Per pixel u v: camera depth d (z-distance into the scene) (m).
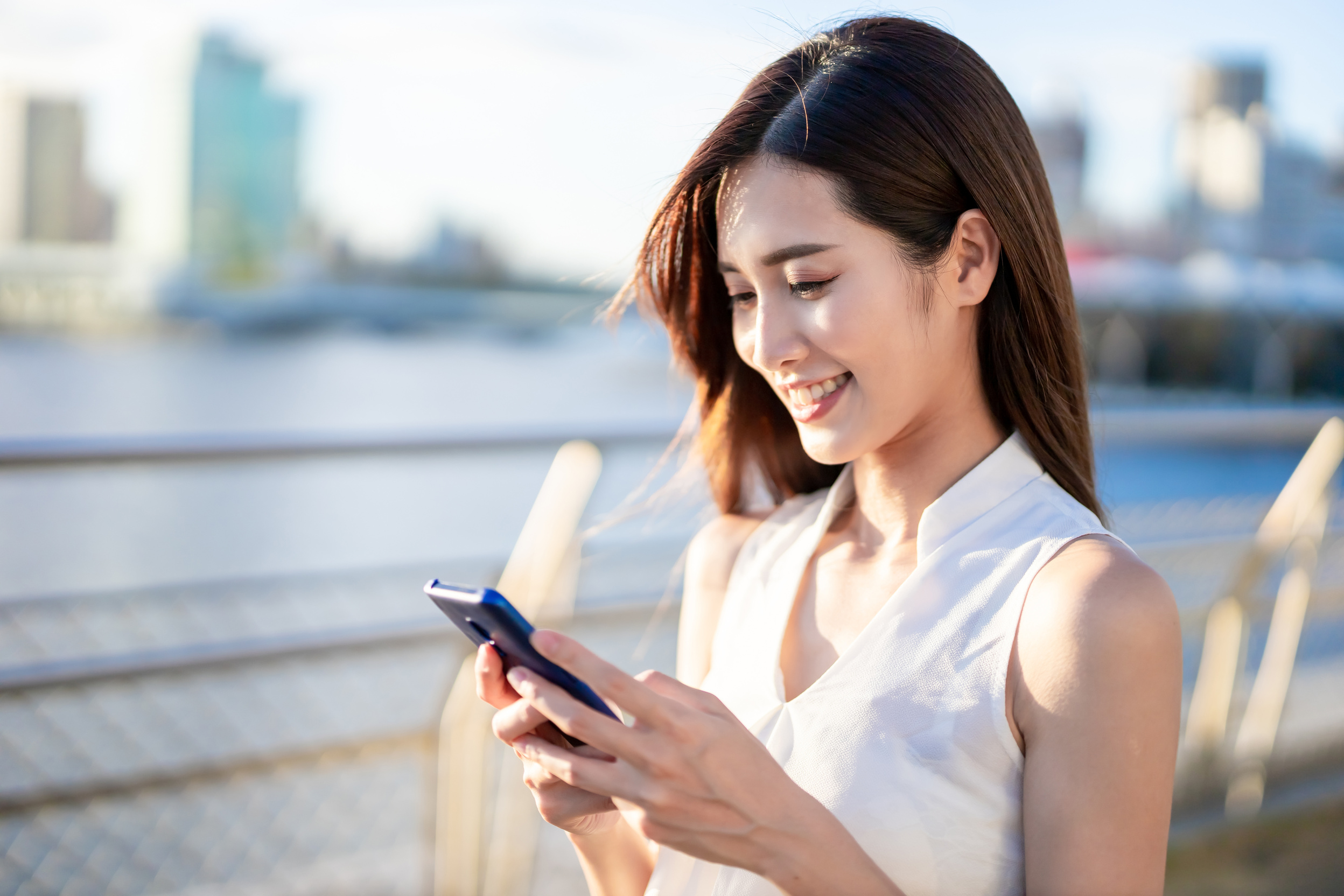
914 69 0.98
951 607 0.96
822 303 0.97
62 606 2.99
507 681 0.92
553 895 2.61
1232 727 3.38
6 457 1.95
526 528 2.34
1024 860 0.90
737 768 0.82
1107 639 0.86
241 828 2.70
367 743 2.26
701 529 1.38
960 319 1.04
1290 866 3.06
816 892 0.83
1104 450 1.77
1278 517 3.29
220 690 2.74
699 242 1.18
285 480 10.45
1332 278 20.88
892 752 0.93
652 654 2.84
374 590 3.50
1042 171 1.04
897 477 1.09
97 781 2.02
